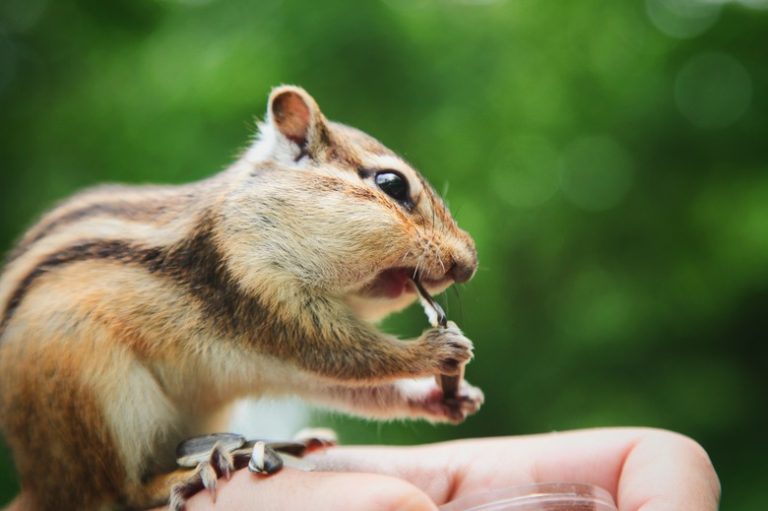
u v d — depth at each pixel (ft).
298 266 1.68
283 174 1.70
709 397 2.72
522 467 1.69
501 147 2.95
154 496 1.66
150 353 1.67
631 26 3.21
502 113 2.95
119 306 1.67
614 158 3.07
